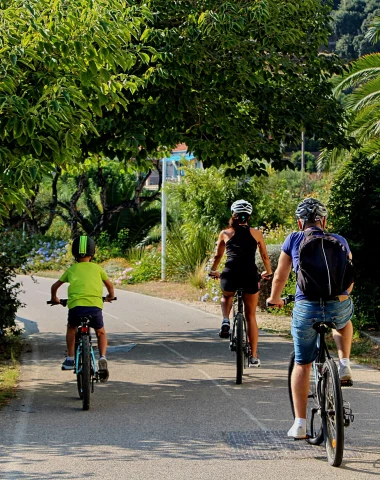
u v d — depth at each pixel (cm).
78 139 1242
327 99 2038
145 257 3922
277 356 1642
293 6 1842
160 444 959
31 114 1133
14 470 854
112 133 1750
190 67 1725
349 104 2503
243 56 1784
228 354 1714
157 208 4816
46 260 4603
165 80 1692
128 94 1739
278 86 1991
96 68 1222
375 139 2472
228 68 1758
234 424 1059
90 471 849
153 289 3375
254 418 1094
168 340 1955
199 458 895
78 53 1155
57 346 1869
